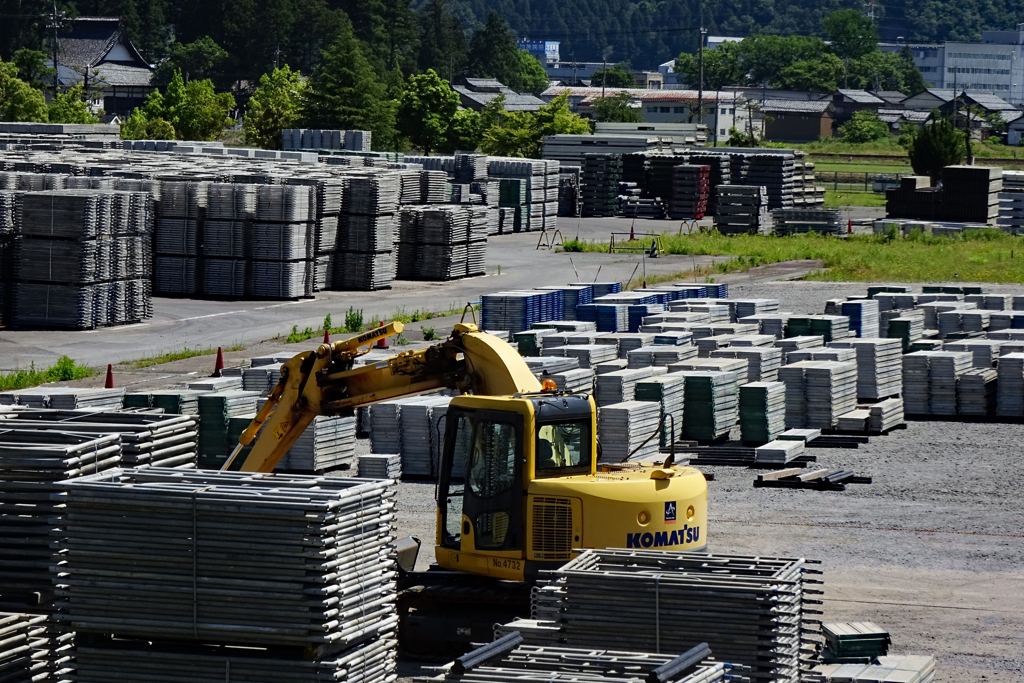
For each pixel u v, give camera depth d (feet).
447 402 161.07
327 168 394.52
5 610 84.89
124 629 79.41
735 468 165.78
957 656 100.89
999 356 202.28
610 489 97.30
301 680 77.51
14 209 262.88
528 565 98.68
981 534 134.31
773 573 86.58
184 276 310.86
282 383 109.50
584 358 193.36
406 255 356.18
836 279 352.28
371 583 80.84
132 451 96.89
